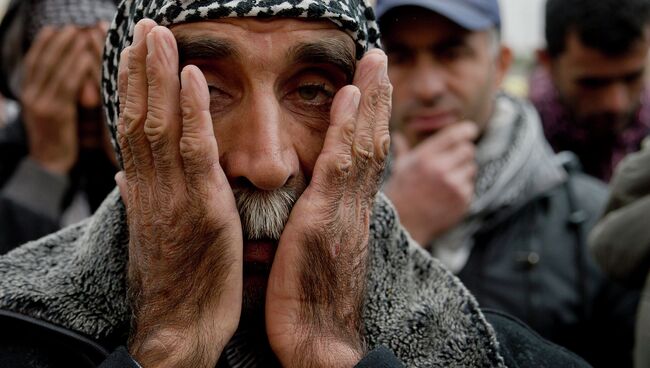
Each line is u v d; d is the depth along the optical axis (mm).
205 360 1328
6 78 2666
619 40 3008
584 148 3197
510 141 2520
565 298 2283
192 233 1332
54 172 2461
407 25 2498
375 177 1417
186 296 1343
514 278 2316
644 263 1842
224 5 1306
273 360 1438
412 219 2426
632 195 1913
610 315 2262
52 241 1537
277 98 1366
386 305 1471
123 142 1348
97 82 2504
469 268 2359
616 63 3043
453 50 2516
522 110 2635
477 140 2547
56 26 2488
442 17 2480
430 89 2492
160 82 1301
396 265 1505
